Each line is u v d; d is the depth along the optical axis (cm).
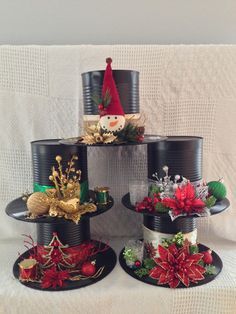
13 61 82
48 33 87
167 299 61
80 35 87
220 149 85
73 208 62
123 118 59
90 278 66
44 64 82
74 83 83
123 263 73
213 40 88
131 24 87
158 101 84
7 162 87
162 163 67
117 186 88
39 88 83
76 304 61
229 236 87
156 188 66
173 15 86
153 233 70
